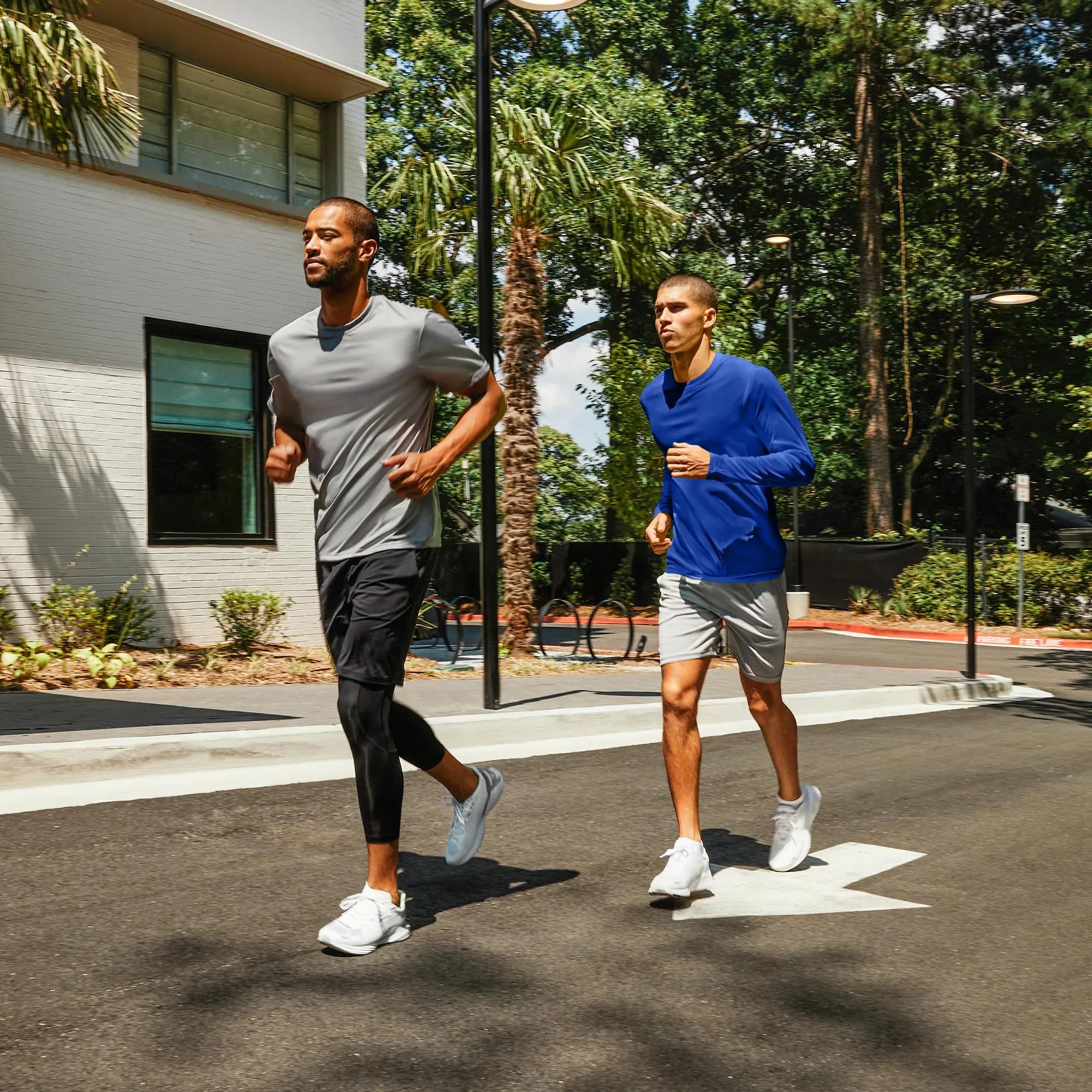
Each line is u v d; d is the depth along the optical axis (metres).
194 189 12.44
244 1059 2.62
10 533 10.88
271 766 6.52
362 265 3.52
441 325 3.53
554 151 13.44
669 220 14.30
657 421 4.21
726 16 31.88
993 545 24.28
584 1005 3.00
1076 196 29.83
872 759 7.62
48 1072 2.54
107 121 10.09
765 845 4.93
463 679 11.23
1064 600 22.70
